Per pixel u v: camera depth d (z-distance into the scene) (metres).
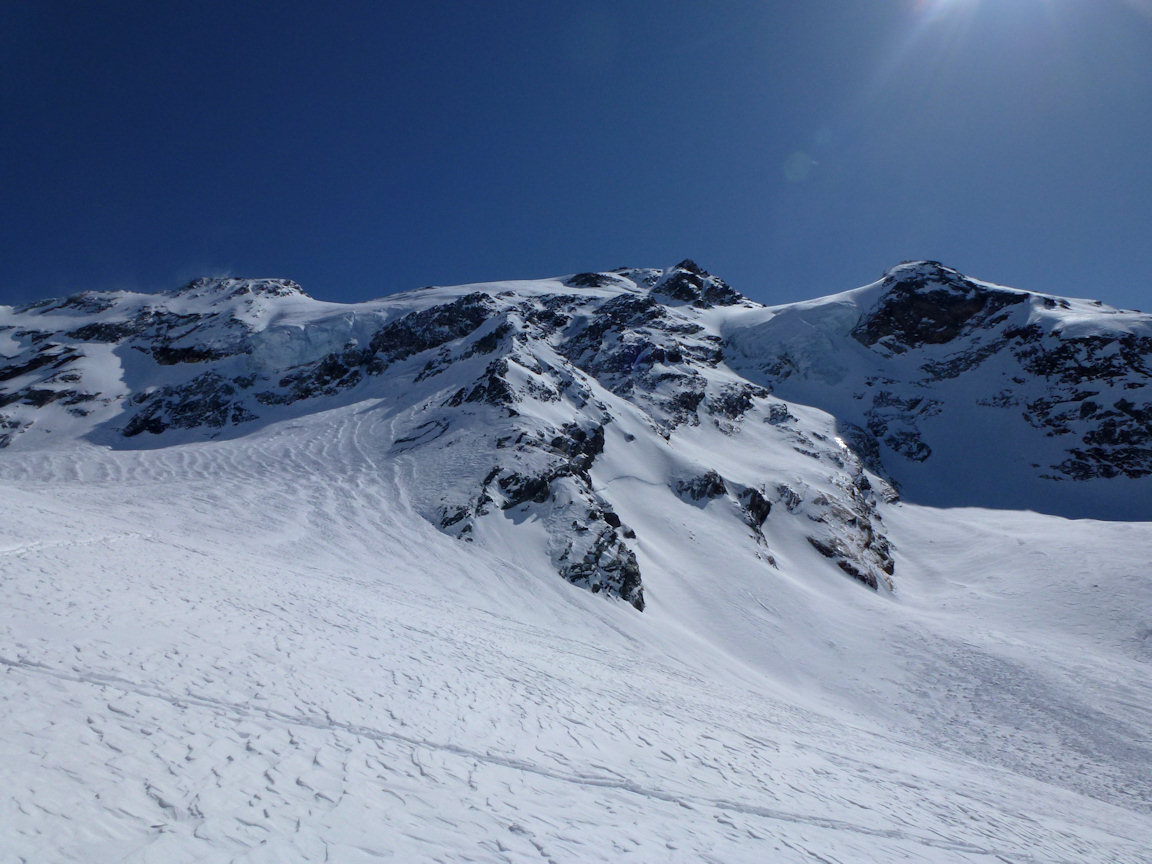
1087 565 50.47
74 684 8.28
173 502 34.66
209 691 9.11
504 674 14.73
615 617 30.92
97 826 5.68
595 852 7.25
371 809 7.04
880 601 47.03
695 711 17.06
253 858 5.74
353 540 31.42
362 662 12.32
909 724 29.97
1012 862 10.95
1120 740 27.92
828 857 8.89
